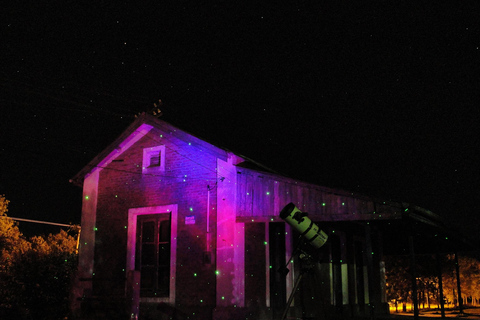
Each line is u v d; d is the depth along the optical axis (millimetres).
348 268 14734
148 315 12406
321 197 10695
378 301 17125
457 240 14766
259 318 11539
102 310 12430
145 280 12797
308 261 8586
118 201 13797
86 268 13633
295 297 12484
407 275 28984
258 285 11805
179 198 12797
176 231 12609
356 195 10273
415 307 10320
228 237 11672
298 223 8508
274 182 11445
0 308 12508
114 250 13406
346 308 13969
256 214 11477
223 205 11977
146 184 13477
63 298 13492
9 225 31250
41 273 13305
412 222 10820
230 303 11234
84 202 14297
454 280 33000
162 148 13484
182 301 12008
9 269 13367
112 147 14047
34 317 12883
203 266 11930
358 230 16266
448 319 14703
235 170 12047
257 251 12016
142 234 13219
